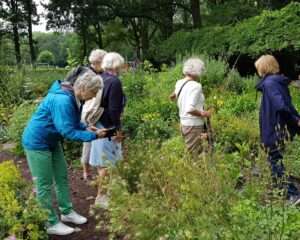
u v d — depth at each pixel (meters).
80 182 6.68
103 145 5.07
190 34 19.84
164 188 3.97
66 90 4.45
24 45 36.31
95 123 5.11
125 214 3.88
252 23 14.81
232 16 23.39
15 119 8.78
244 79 11.21
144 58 24.06
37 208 4.29
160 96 9.74
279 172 4.84
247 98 9.25
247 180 4.23
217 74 10.71
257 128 6.99
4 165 4.94
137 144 5.47
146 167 4.44
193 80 5.72
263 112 5.07
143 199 3.94
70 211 5.10
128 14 29.02
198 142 5.62
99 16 28.72
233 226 3.43
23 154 8.27
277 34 13.26
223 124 7.36
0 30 33.03
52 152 4.92
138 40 36.31
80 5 28.44
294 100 9.51
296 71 13.91
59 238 4.77
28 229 4.12
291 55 13.68
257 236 3.40
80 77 4.40
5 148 8.65
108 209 4.20
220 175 3.94
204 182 3.88
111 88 5.05
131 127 8.15
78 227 5.01
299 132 5.14
